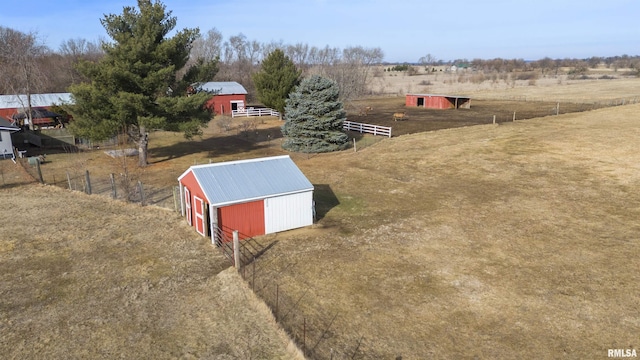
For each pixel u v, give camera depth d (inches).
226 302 523.2
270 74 1996.8
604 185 912.9
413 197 916.0
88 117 1123.3
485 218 780.6
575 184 931.3
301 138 1397.6
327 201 909.8
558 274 575.8
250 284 565.3
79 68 1108.5
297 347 432.1
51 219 812.6
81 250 679.7
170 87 1226.6
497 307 506.6
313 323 480.4
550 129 1460.4
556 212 790.5
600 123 1504.7
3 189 1003.9
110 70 1050.1
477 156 1191.6
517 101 2486.5
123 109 1083.3
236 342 447.5
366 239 710.5
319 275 590.6
